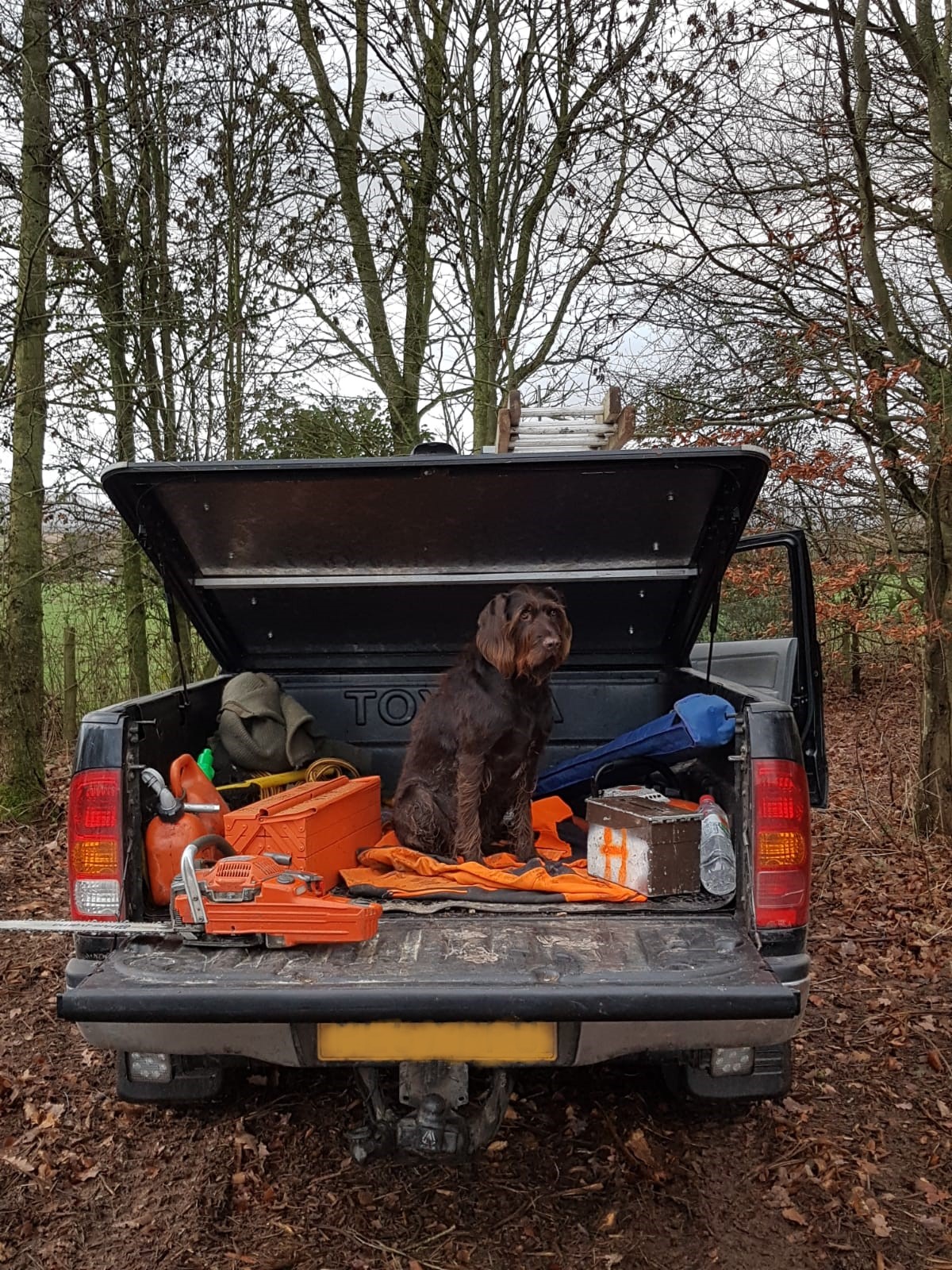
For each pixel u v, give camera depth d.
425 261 9.34
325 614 4.12
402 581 3.80
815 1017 3.86
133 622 9.45
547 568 3.80
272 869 2.60
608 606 4.08
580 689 4.40
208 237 8.92
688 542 3.65
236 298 8.95
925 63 5.96
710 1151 2.95
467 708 3.34
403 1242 2.57
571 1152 2.95
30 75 7.05
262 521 3.46
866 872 5.65
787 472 6.01
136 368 9.27
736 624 10.05
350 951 2.48
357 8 8.44
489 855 3.54
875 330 7.08
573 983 2.28
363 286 9.18
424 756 3.48
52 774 8.51
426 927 2.65
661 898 2.84
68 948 4.71
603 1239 2.56
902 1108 3.17
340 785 3.35
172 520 3.45
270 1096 3.30
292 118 8.76
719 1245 2.53
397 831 3.49
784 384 7.32
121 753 2.64
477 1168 2.88
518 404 4.59
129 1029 2.32
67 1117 3.19
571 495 3.33
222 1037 2.32
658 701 4.40
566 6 7.80
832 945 4.62
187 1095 2.88
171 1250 2.54
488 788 3.43
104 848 2.61
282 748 3.85
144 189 8.95
